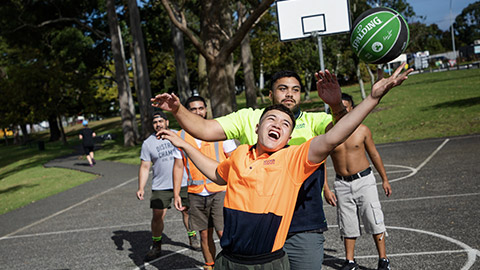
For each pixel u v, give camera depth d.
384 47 2.90
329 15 11.84
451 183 8.90
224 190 5.23
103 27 39.34
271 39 47.44
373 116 26.39
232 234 2.69
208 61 16.34
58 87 40.66
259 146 2.79
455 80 45.94
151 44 40.91
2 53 48.09
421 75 69.81
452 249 5.33
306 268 3.28
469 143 13.58
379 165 5.31
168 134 3.14
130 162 21.50
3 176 23.84
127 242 7.33
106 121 75.31
